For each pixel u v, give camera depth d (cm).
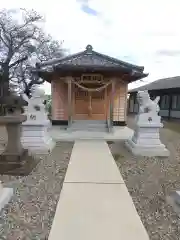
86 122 1107
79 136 880
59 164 535
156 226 279
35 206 325
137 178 451
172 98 2142
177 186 412
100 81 1055
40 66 1090
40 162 553
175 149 737
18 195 362
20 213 305
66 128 1094
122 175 466
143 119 652
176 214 311
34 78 2030
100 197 353
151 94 2403
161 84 2328
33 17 2048
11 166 466
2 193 335
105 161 558
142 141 647
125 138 849
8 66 1952
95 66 977
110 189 386
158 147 639
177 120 1983
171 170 506
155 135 650
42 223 281
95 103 1196
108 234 258
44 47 2156
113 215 299
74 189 383
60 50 2259
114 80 1028
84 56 1155
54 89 1203
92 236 254
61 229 266
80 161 554
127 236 255
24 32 1988
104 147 715
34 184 410
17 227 272
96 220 286
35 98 680
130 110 3019
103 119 1202
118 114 1223
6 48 1978
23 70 2055
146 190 392
